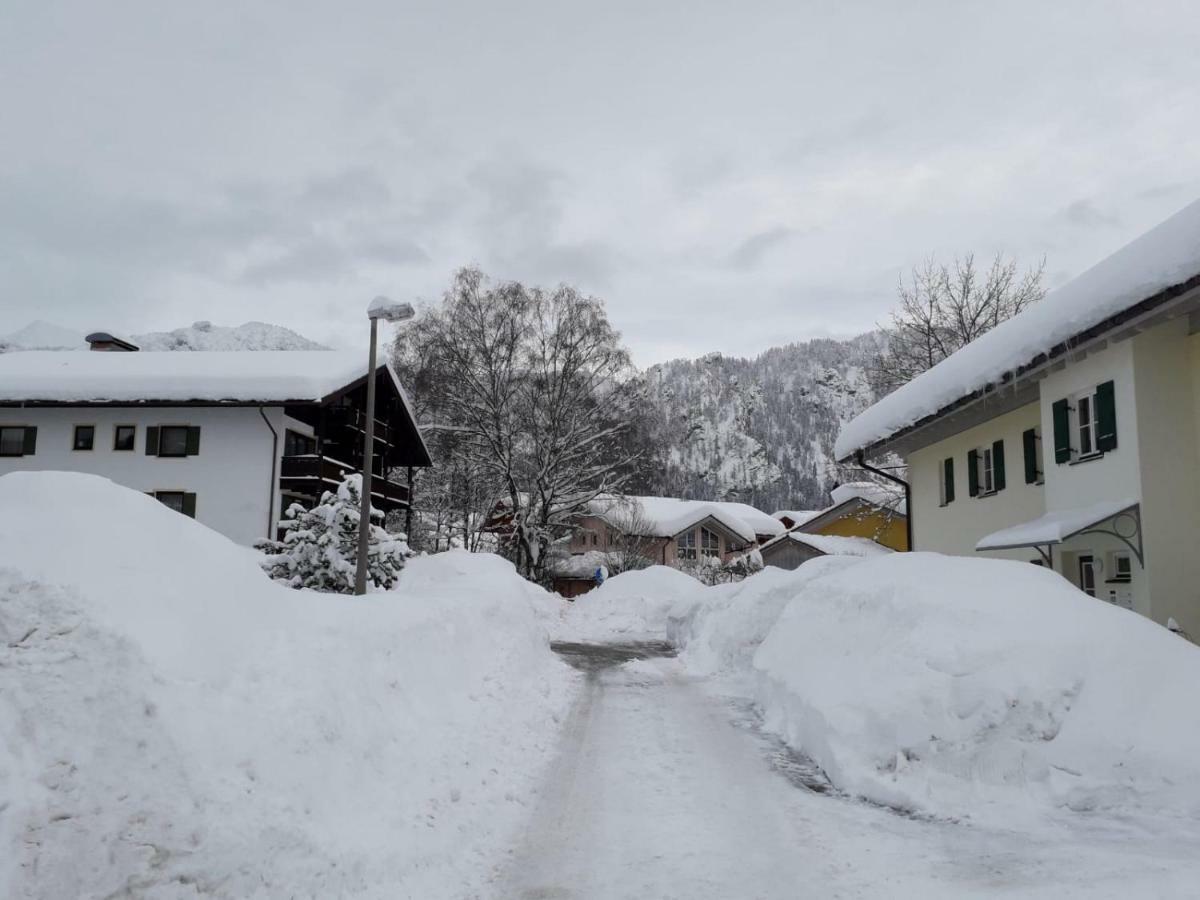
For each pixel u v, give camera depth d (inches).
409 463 1508.4
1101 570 499.2
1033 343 516.4
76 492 235.5
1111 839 231.5
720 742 366.0
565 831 254.2
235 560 262.8
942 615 316.8
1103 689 274.5
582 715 426.0
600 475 1601.9
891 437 748.0
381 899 195.9
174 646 200.4
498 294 1577.3
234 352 1293.1
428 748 279.6
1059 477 534.3
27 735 163.2
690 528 2137.1
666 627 889.5
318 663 248.2
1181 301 402.6
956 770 272.1
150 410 1155.3
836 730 310.5
